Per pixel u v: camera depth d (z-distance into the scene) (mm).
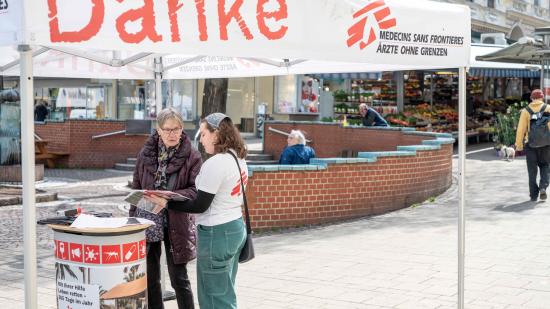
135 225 4305
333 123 19016
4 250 8938
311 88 27766
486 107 27734
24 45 3928
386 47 5031
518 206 11734
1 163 15508
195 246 5332
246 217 4922
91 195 14445
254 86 28141
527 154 12094
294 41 4586
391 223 10562
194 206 4637
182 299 5363
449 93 25906
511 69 23703
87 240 4227
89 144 20875
